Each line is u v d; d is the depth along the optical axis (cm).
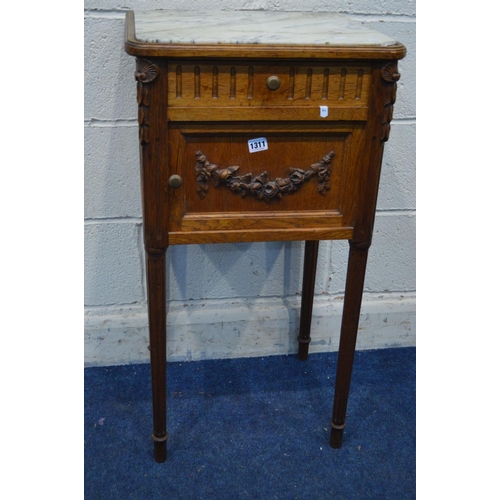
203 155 95
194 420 130
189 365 147
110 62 119
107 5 115
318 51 88
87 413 131
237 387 140
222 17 112
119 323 141
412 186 139
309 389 140
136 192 131
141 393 137
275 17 114
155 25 99
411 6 123
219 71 89
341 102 94
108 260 136
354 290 108
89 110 123
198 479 116
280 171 98
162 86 88
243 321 146
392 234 144
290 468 119
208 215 99
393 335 153
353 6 123
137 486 114
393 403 136
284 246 141
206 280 142
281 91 92
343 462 121
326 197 101
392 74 92
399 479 117
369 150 97
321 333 150
